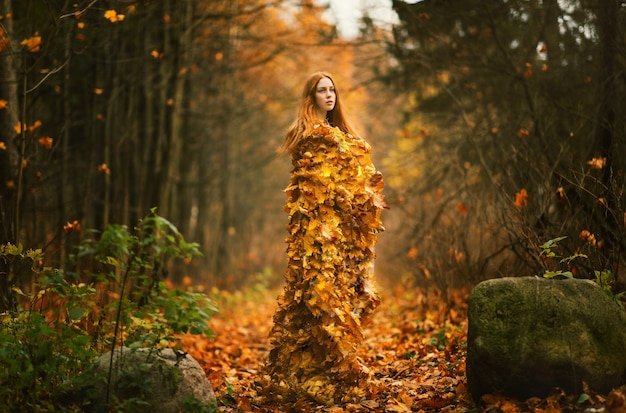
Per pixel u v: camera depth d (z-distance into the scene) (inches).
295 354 162.9
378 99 519.5
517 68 307.7
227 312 416.8
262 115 674.2
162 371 141.3
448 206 330.6
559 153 213.2
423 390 168.4
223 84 525.0
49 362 138.3
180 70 353.7
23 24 265.7
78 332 152.2
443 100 410.0
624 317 141.0
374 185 168.7
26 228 220.7
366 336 279.1
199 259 517.7
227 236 601.3
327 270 159.3
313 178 161.2
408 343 233.3
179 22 343.0
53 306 167.0
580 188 189.3
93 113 311.0
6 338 141.6
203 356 244.8
